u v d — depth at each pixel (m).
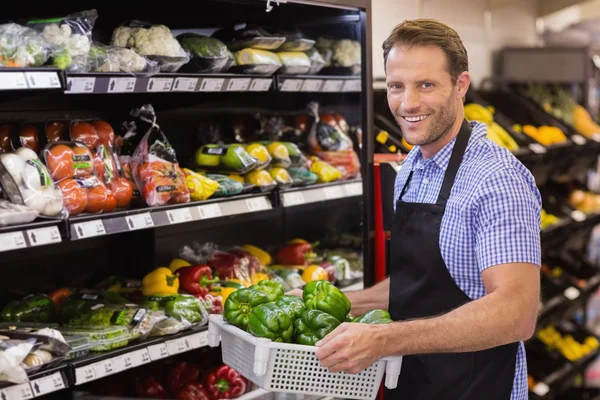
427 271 2.12
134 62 2.45
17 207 2.15
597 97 6.34
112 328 2.46
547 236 5.00
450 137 2.13
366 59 3.13
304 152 3.43
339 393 1.95
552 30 6.48
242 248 3.37
